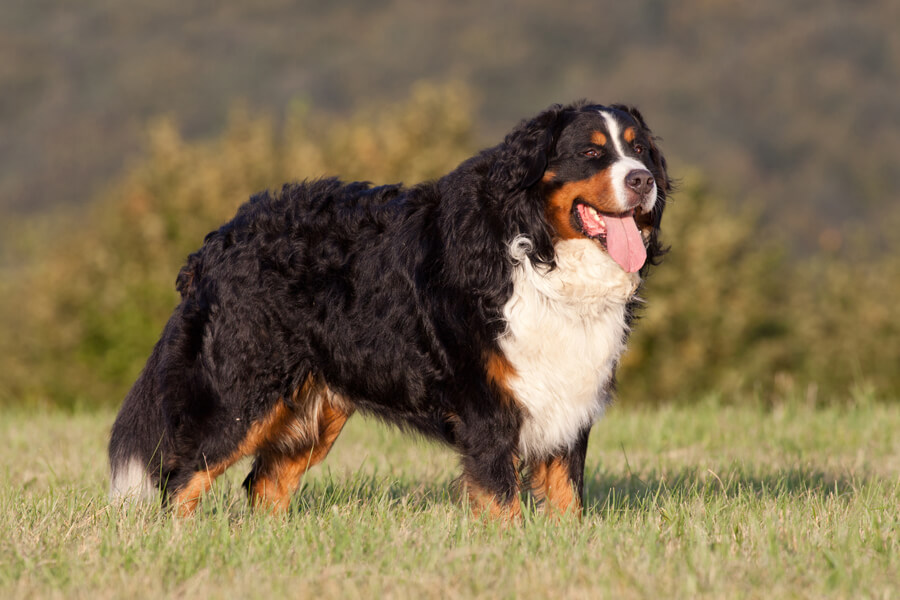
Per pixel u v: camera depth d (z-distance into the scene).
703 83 93.12
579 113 7.68
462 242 7.48
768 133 85.25
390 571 6.31
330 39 112.88
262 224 8.13
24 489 9.16
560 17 107.00
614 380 8.07
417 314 7.63
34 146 96.44
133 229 28.45
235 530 7.26
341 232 7.99
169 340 8.32
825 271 30.20
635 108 8.12
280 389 8.06
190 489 8.13
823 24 97.12
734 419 14.25
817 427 13.38
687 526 7.24
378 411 8.13
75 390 28.12
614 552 6.57
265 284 7.97
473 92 32.78
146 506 7.90
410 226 7.78
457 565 6.34
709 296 26.69
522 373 7.50
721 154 81.06
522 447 7.71
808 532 7.14
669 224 27.08
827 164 81.69
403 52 106.50
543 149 7.34
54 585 6.03
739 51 97.00
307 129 30.45
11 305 30.45
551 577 6.14
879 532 7.01
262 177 28.17
